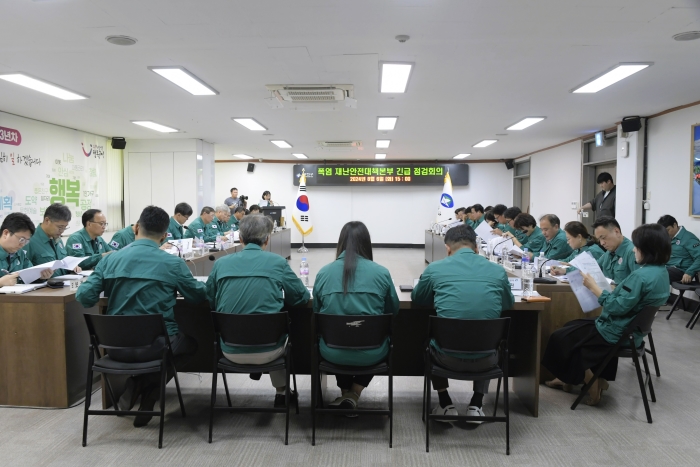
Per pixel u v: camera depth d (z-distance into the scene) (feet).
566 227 12.35
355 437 8.18
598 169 26.37
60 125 22.84
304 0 8.70
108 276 8.09
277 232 30.45
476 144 30.09
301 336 9.98
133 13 9.29
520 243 18.30
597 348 8.97
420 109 18.70
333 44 11.05
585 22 9.74
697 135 17.03
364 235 8.42
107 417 8.88
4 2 8.79
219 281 8.16
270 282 8.05
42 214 21.71
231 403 9.55
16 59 12.20
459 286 7.84
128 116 20.36
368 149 33.01
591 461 7.37
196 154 27.91
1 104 17.83
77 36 10.53
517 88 15.24
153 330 7.57
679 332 14.71
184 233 21.86
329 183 40.83
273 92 15.52
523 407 9.42
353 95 16.17
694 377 10.95
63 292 9.29
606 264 11.71
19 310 9.08
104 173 27.07
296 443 7.96
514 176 39.63
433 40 10.77
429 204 41.57
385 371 7.79
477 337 7.33
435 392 10.28
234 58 12.14
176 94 16.17
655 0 8.65
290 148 32.48
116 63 12.56
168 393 10.09
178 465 7.23
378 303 7.95
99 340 7.66
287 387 7.93
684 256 16.51
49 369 9.14
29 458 7.39
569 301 10.38
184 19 9.60
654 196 19.65
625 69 13.04
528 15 9.38
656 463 7.30
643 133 20.15
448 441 8.02
